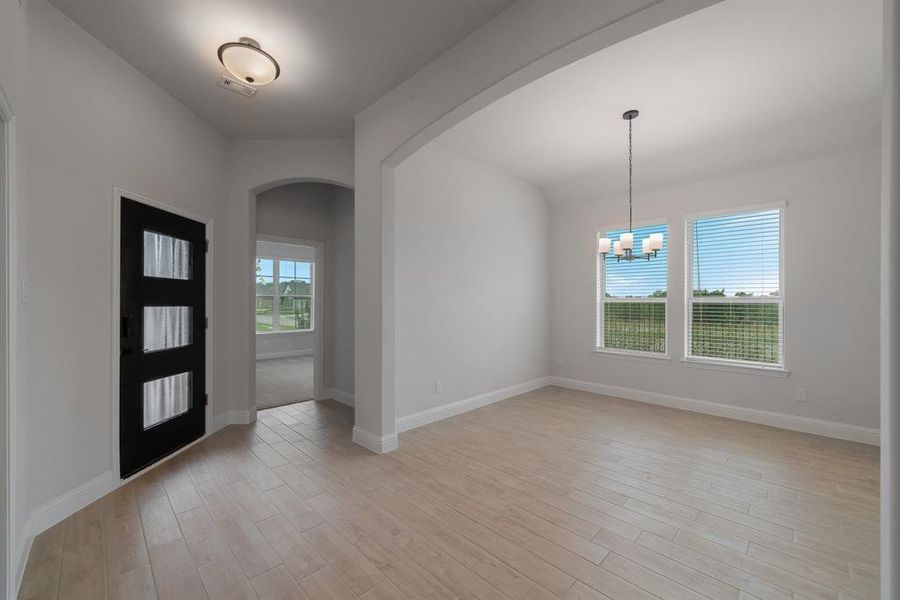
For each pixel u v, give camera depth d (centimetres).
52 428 219
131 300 275
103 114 252
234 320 391
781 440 350
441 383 415
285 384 587
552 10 201
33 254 209
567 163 456
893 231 80
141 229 283
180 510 232
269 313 888
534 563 187
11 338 170
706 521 222
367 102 322
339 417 420
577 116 338
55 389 221
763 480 272
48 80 218
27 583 173
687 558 191
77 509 231
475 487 262
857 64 260
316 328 497
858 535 209
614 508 236
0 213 167
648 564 186
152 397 296
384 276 321
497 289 485
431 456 313
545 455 316
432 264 408
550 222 572
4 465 164
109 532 210
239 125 361
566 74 275
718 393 425
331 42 248
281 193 470
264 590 169
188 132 330
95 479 245
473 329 453
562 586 172
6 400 166
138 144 279
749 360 411
